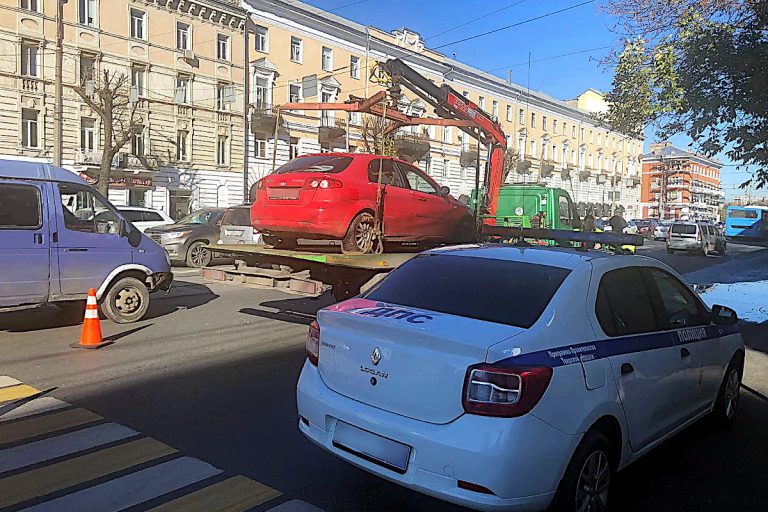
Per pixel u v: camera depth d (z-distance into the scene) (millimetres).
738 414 5816
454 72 51875
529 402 3066
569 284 3746
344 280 7234
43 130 30922
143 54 34500
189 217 18594
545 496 3137
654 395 4016
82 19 32000
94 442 4645
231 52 38750
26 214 7973
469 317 3590
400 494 3951
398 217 8375
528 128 61531
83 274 8461
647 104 10125
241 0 39344
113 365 6781
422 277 4211
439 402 3180
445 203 9414
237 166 39719
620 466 3713
